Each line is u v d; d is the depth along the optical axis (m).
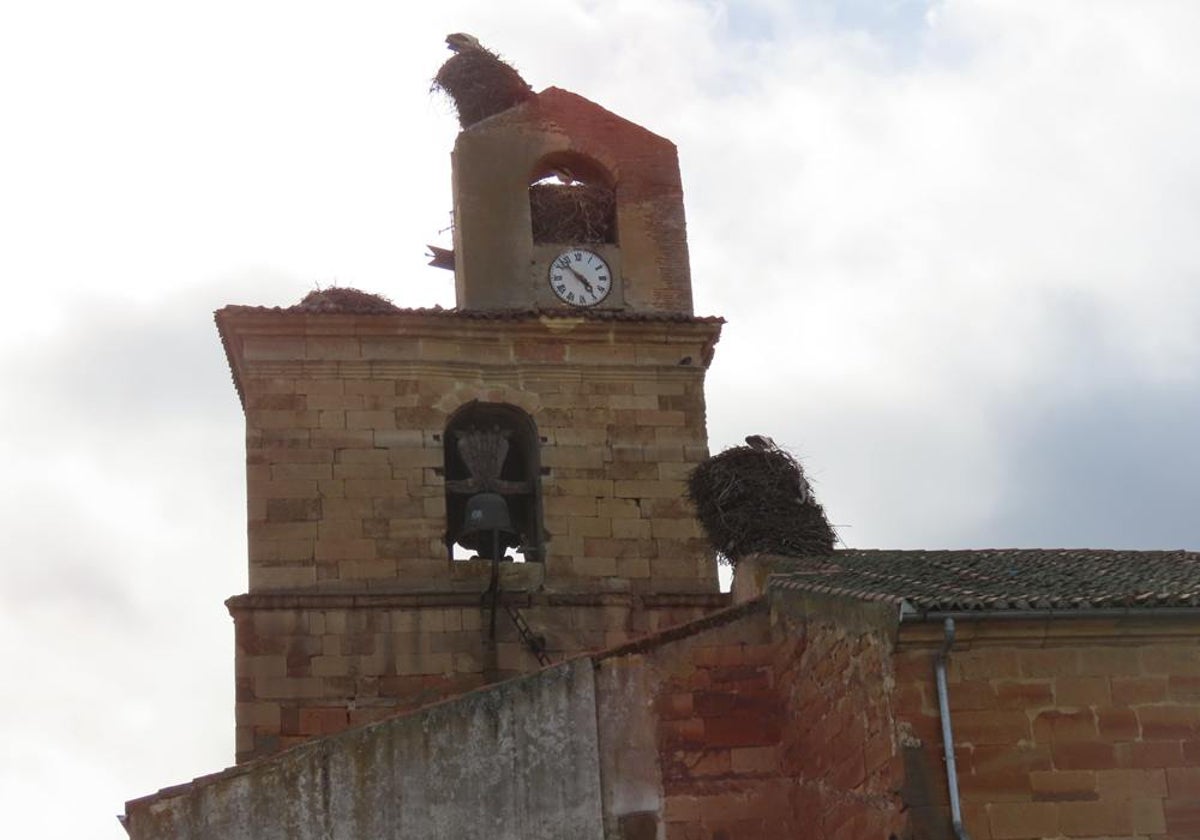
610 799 24.75
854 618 22.64
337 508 34.59
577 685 25.11
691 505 35.62
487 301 36.91
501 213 37.56
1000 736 21.48
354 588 34.09
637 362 36.47
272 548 34.19
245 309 35.31
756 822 24.78
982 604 21.42
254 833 24.59
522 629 34.00
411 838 24.47
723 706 25.19
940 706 21.41
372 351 35.62
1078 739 21.55
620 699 25.11
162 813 24.81
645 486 35.75
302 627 33.47
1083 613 21.52
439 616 33.91
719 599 34.94
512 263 37.25
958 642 21.61
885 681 21.70
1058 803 21.36
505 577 34.62
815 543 30.00
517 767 24.77
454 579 34.44
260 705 32.97
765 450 30.80
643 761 24.92
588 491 35.56
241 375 36.25
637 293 37.47
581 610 34.44
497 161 37.91
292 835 24.55
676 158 38.62
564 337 36.41
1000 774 21.39
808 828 24.14
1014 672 21.69
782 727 25.11
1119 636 21.78
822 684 23.64
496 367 36.06
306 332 35.47
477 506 34.00
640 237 37.88
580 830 24.61
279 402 35.12
